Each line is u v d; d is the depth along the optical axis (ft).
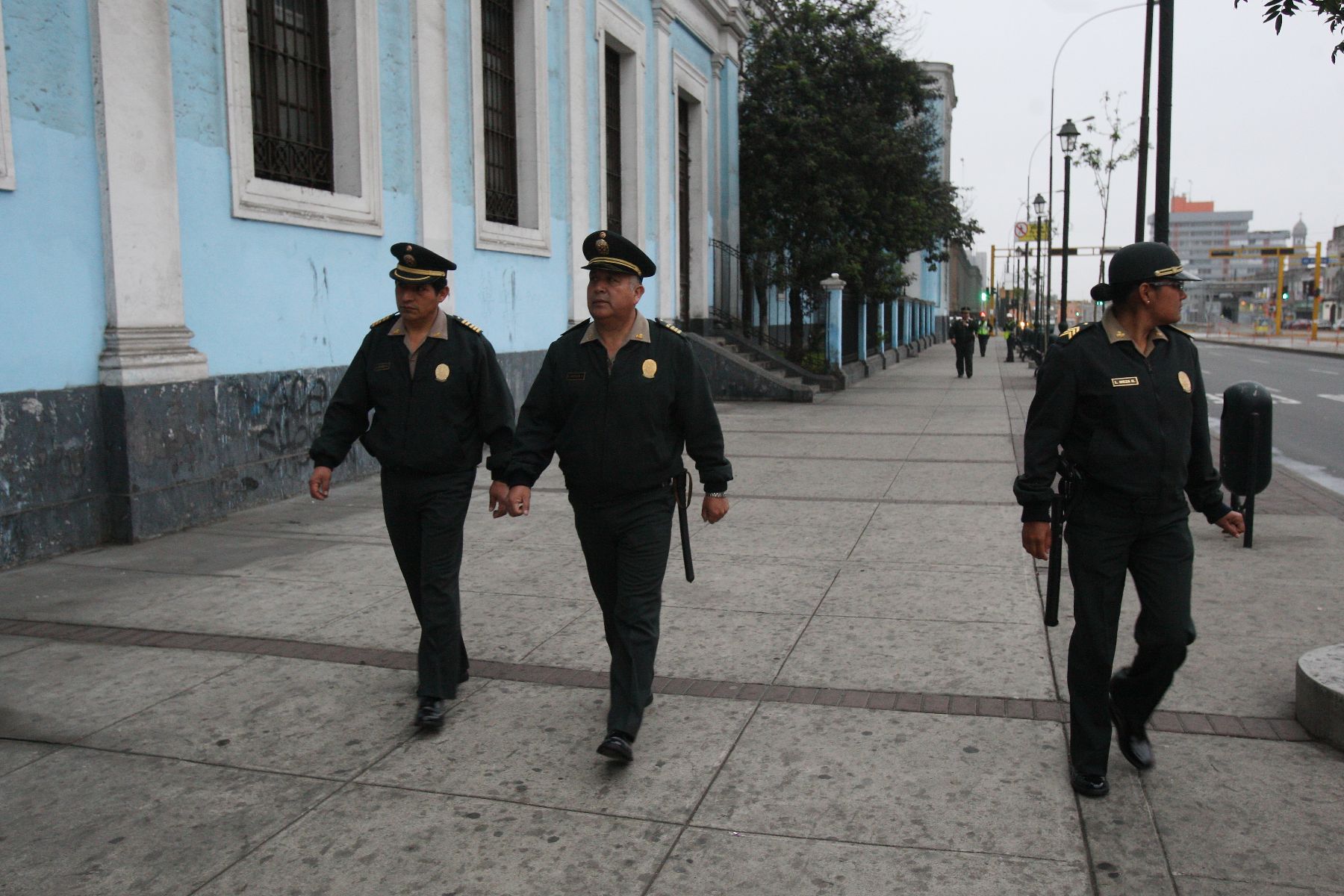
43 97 22.44
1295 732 13.04
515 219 45.62
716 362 62.23
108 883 9.95
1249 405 22.18
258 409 28.35
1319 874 9.89
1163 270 10.59
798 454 38.86
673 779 11.98
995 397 64.75
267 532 25.14
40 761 12.60
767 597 19.42
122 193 23.99
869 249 76.59
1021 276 219.61
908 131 77.30
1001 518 26.32
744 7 76.95
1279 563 21.43
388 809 11.37
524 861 10.28
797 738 13.03
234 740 13.16
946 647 16.37
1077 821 10.90
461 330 13.84
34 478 22.17
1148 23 42.83
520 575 21.11
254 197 28.45
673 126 62.59
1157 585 11.05
